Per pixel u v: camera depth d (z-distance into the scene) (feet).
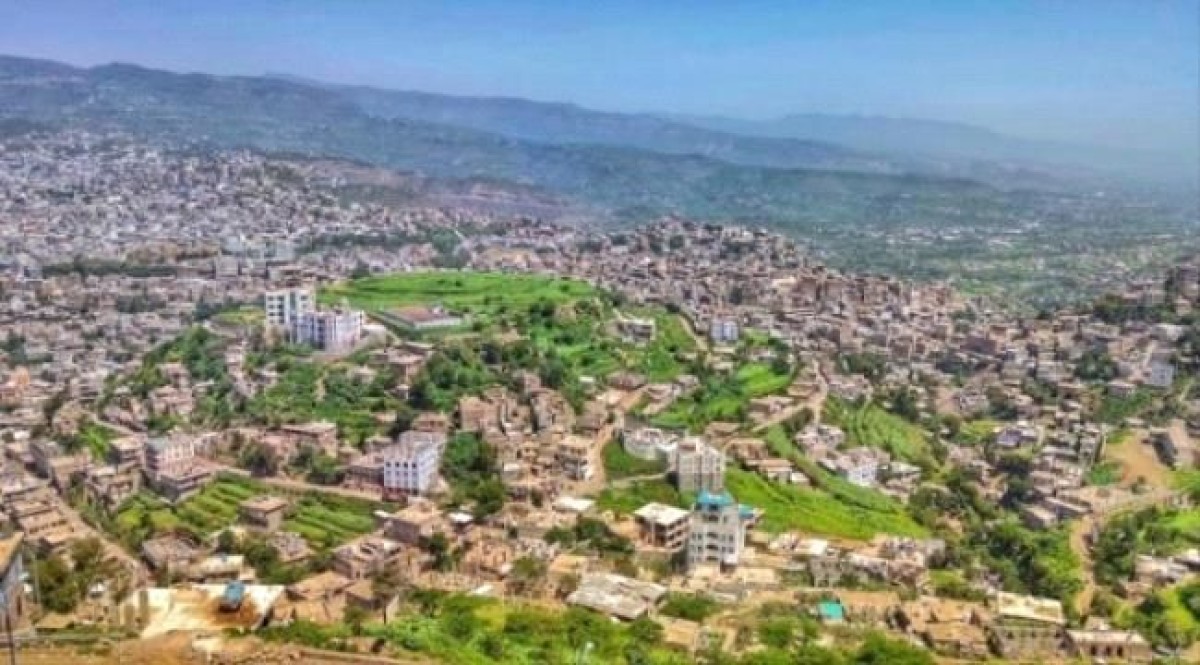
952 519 653.30
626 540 519.19
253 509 567.18
